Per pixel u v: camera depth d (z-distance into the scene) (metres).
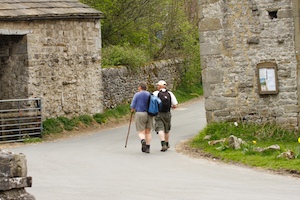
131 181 19.02
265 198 16.34
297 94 26.47
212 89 27.36
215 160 22.95
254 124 26.89
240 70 27.05
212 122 27.38
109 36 52.31
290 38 26.44
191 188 17.81
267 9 26.61
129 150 26.27
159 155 24.52
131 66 44.69
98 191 17.36
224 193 17.05
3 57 34.44
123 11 51.53
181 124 35.62
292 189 17.64
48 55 34.78
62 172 20.83
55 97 35.22
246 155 22.92
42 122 33.78
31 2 35.28
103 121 37.88
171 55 55.78
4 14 32.25
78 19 36.81
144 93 25.41
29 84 33.62
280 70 26.61
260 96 26.89
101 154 25.20
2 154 11.20
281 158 21.88
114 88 41.56
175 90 52.81
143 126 25.34
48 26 34.75
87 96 37.69
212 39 27.25
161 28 56.03
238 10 26.95
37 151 26.98
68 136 33.69
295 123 26.52
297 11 26.27
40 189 17.67
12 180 11.14
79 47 36.97
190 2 63.91
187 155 24.25
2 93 34.66
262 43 26.73
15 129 32.16
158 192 17.22
